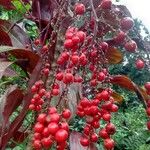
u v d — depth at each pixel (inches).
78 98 6.0
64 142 4.8
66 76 4.9
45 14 7.8
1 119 6.7
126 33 6.2
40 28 7.7
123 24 6.2
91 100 5.5
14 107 6.6
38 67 5.9
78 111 5.4
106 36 7.1
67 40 4.9
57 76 5.0
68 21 6.2
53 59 6.3
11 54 6.8
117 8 6.8
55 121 4.6
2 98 6.9
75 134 6.3
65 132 4.5
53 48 6.4
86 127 5.4
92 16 6.0
